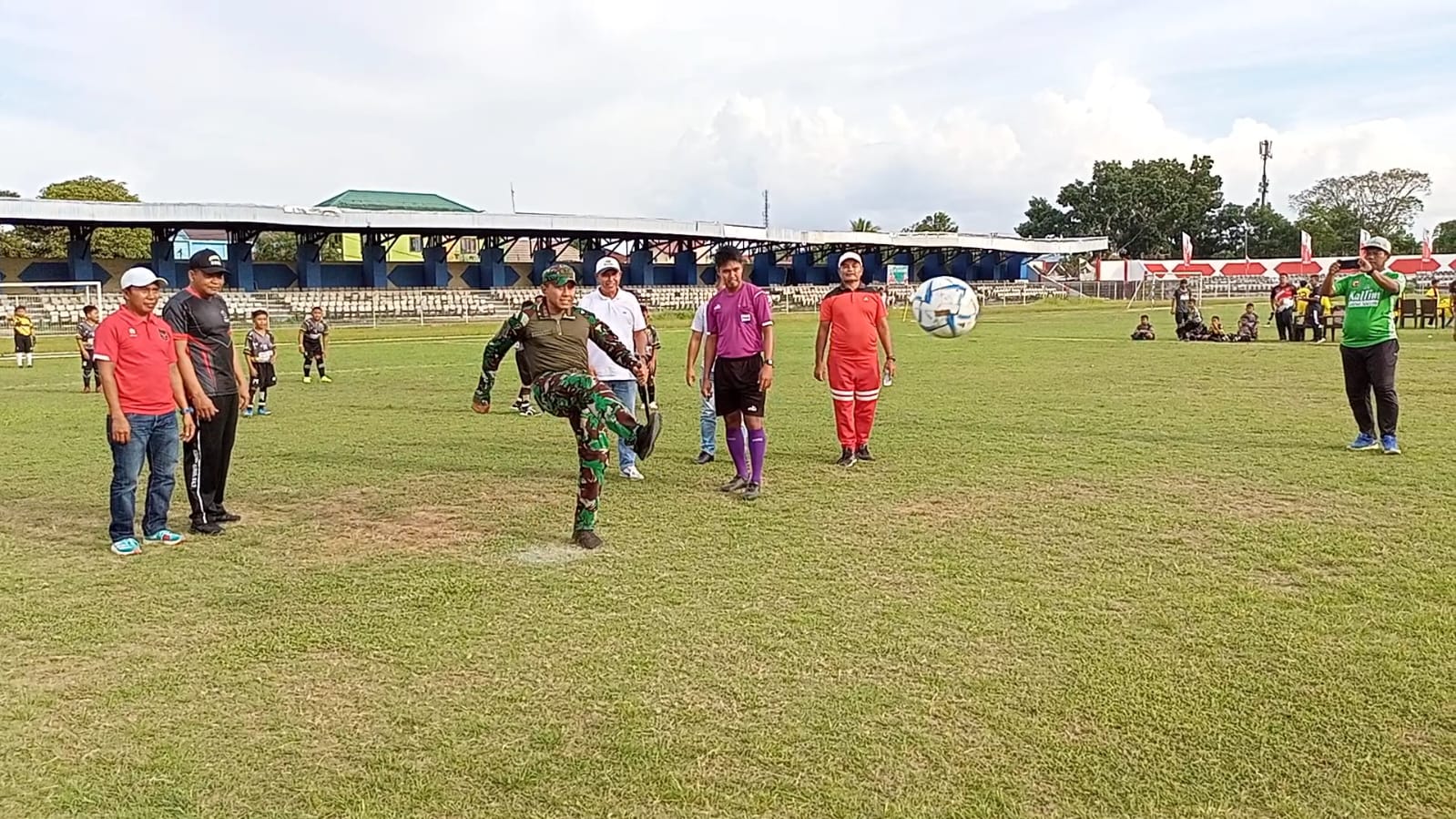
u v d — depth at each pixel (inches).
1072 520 266.7
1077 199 4475.9
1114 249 4372.5
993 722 147.7
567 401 252.4
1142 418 458.6
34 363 1011.9
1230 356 822.5
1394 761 134.3
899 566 226.7
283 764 139.3
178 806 128.7
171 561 240.4
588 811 126.3
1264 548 235.6
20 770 138.5
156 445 257.3
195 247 2389.3
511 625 191.9
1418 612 188.9
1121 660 169.0
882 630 186.1
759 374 301.0
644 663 171.9
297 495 315.6
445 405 566.6
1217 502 284.8
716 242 2652.6
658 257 2942.9
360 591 214.5
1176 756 136.7
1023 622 188.4
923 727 146.7
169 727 151.0
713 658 173.9
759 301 300.7
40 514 295.9
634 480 330.0
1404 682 157.6
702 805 127.0
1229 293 2977.4
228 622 196.2
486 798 129.6
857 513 279.4
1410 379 594.2
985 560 229.8
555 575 224.4
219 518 275.3
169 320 264.4
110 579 225.8
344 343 1273.4
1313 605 194.2
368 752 142.6
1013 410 493.7
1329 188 4424.2
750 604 201.8
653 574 223.5
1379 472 322.3
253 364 525.7
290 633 189.5
